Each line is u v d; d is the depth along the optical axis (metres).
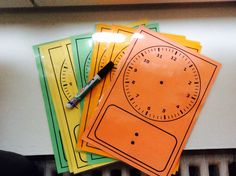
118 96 0.46
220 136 0.46
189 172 0.51
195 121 0.46
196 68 0.47
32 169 0.41
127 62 0.47
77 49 0.48
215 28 0.50
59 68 0.48
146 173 0.44
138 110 0.46
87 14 0.50
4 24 0.49
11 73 0.48
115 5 0.50
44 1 0.46
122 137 0.45
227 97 0.47
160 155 0.45
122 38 0.49
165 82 0.47
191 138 0.46
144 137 0.45
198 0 0.47
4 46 0.49
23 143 0.46
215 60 0.48
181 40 0.49
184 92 0.47
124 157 0.45
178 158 0.44
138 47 0.48
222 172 0.48
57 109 0.46
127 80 0.47
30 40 0.49
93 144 0.45
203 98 0.47
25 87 0.47
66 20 0.49
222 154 0.48
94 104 0.46
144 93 0.46
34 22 0.49
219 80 0.48
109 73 0.47
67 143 0.45
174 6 0.50
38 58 0.48
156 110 0.46
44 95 0.47
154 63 0.47
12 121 0.46
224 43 0.49
